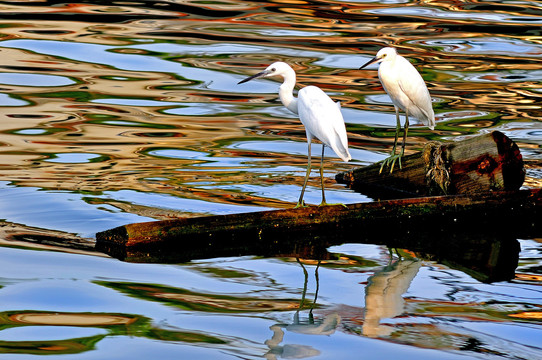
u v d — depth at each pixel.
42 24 24.94
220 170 14.78
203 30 25.22
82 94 19.09
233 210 12.70
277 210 11.72
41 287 9.73
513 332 8.91
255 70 21.56
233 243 11.51
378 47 23.88
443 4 29.81
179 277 10.28
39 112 17.67
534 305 9.69
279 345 8.44
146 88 19.84
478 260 11.23
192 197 13.27
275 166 15.16
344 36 25.00
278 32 25.31
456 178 13.09
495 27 26.48
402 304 9.62
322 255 11.30
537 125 17.75
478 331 8.91
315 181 14.48
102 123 17.22
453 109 18.81
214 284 10.09
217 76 21.02
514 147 12.89
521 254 11.51
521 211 12.88
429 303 9.70
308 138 12.12
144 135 16.61
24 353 8.11
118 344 8.36
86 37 23.81
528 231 12.54
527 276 10.66
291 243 11.76
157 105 18.66
